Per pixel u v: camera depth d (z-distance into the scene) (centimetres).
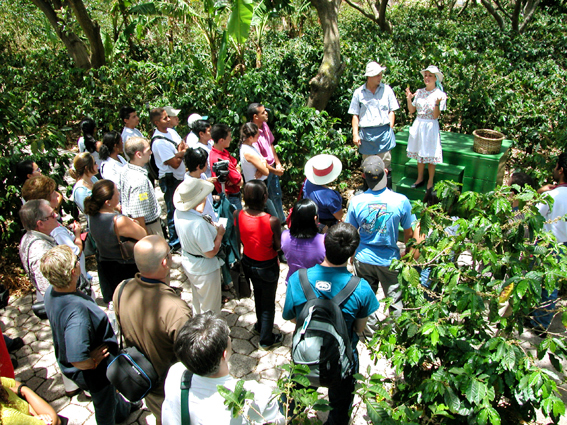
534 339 378
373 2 1733
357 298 259
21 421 187
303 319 249
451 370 221
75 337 244
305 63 839
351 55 848
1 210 514
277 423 191
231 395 173
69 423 319
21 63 1073
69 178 753
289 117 632
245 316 432
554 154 644
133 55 1101
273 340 385
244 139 503
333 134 644
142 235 358
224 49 791
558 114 681
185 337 182
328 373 240
